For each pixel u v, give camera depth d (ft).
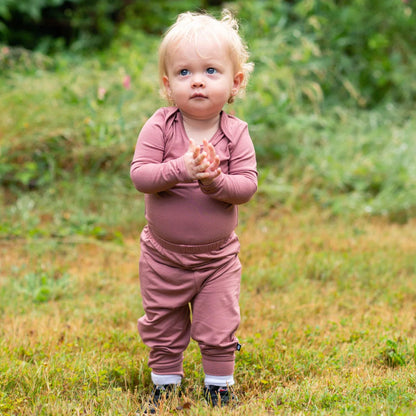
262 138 24.66
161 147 9.76
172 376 10.53
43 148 23.02
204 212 9.66
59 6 35.83
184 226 9.66
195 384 10.84
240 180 9.51
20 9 32.30
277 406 9.82
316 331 13.07
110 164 23.03
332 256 17.65
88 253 18.72
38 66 27.27
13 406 9.65
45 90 24.16
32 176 22.20
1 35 34.40
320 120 25.55
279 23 29.09
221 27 9.75
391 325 13.39
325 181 23.54
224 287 10.00
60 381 10.64
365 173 23.84
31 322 13.64
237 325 10.09
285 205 22.18
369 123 28.04
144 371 11.31
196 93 9.39
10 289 15.76
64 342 12.54
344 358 11.82
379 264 17.17
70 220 20.40
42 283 16.05
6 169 21.84
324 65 28.58
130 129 22.65
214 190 9.27
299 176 23.94
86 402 10.00
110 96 23.95
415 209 22.34
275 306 14.58
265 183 23.29
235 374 11.18
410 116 29.27
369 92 30.55
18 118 23.02
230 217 9.91
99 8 35.32
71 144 23.13
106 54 31.55
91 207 21.95
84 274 17.01
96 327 13.39
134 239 19.80
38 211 21.15
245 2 29.91
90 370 11.02
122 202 22.06
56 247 18.94
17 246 18.93
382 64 30.55
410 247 18.74
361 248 18.54
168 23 35.01
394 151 24.84
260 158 24.72
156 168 9.31
